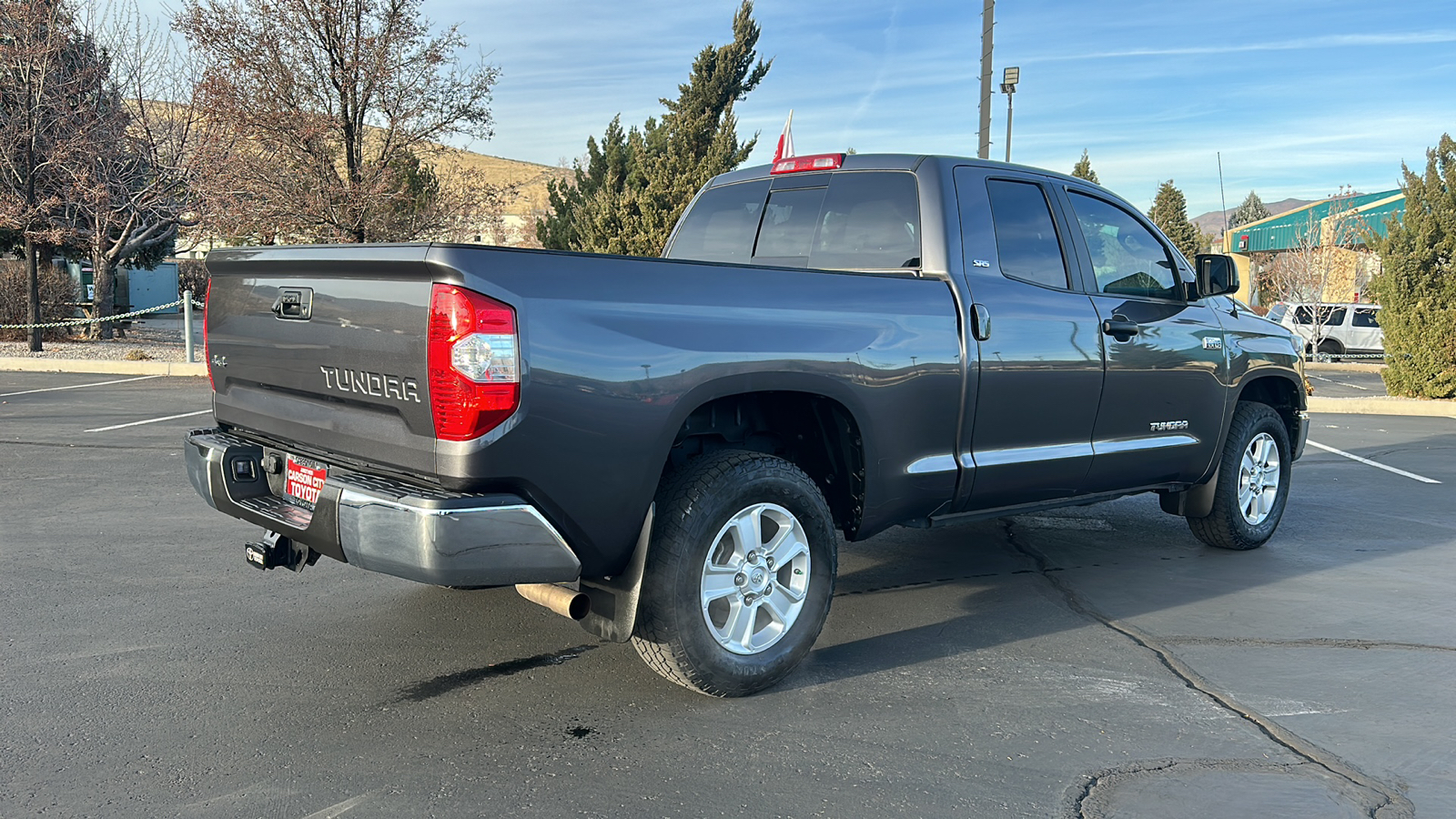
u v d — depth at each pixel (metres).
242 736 3.34
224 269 4.11
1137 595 5.17
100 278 21.12
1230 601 5.09
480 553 3.10
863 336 4.01
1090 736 3.44
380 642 4.27
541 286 3.19
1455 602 5.09
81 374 16.19
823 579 3.93
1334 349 28.03
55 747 3.23
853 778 3.11
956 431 4.39
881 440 4.11
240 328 4.01
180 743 3.28
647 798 2.97
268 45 15.82
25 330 20.59
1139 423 5.22
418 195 18.50
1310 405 14.73
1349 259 35.03
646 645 3.60
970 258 4.52
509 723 3.49
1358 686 3.93
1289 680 3.99
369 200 16.52
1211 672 4.07
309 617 4.57
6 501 6.88
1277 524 6.38
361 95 16.55
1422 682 3.97
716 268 3.67
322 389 3.57
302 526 3.52
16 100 18.58
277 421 3.86
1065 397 4.79
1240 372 5.82
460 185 17.77
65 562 5.38
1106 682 3.94
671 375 3.43
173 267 33.41
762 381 3.68
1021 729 3.50
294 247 3.59
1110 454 5.07
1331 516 7.23
